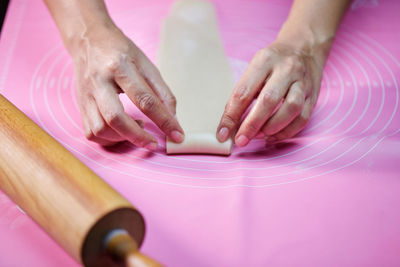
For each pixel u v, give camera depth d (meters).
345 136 1.02
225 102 1.06
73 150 0.97
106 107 0.91
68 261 0.74
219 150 0.96
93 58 1.00
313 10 1.21
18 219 0.82
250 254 0.75
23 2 1.50
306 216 0.82
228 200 0.85
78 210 0.65
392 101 1.12
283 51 1.04
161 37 1.32
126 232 0.67
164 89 1.00
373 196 0.86
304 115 0.98
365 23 1.42
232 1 1.51
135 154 0.97
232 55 1.27
